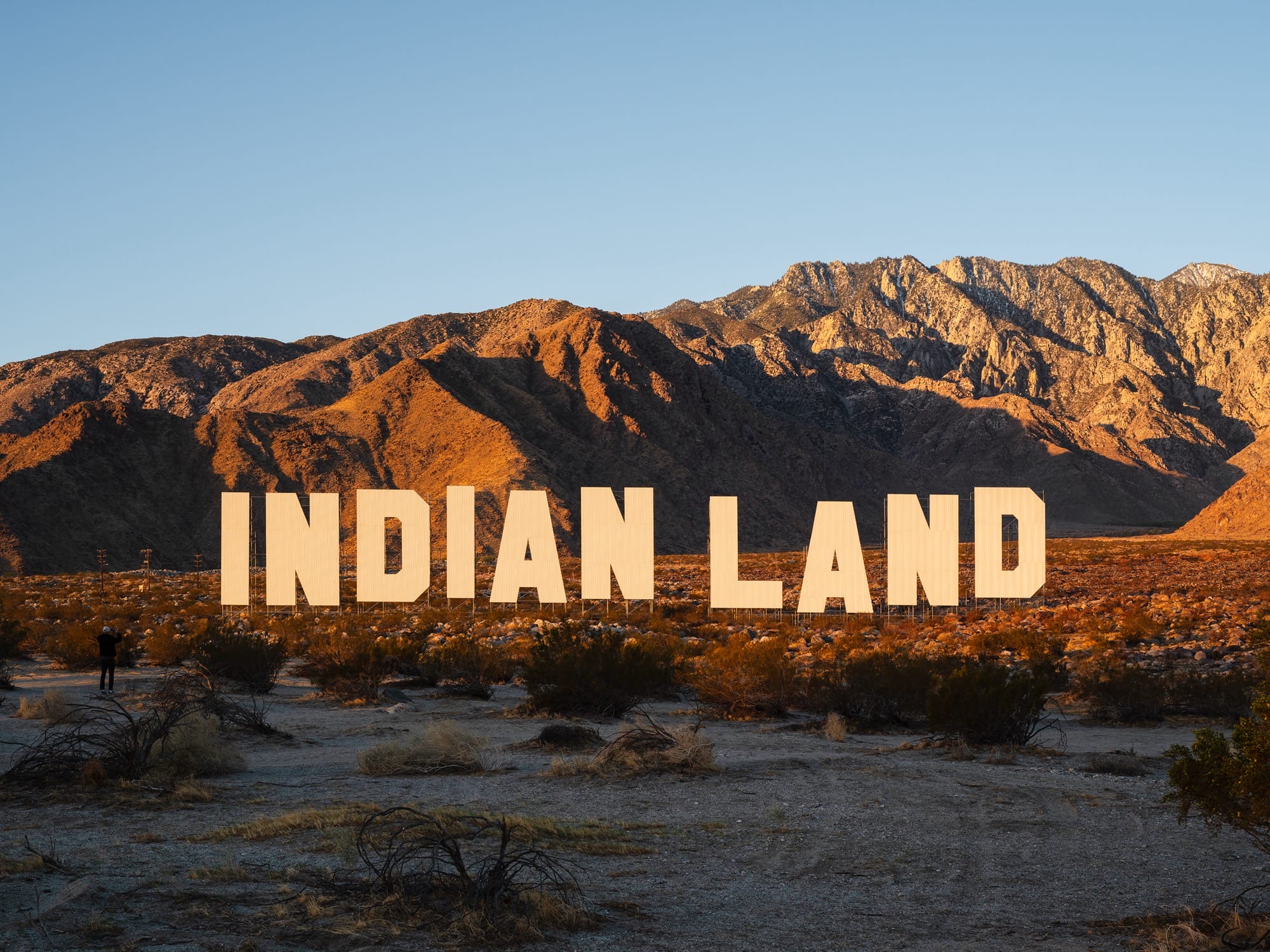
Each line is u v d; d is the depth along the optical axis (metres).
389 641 32.16
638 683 23.59
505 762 17.16
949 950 8.18
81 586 83.75
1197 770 9.06
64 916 8.46
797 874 10.48
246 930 8.24
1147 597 64.75
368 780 15.47
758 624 51.44
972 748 18.39
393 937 8.20
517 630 46.97
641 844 11.59
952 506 47.72
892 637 43.34
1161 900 9.67
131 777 14.75
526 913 8.70
